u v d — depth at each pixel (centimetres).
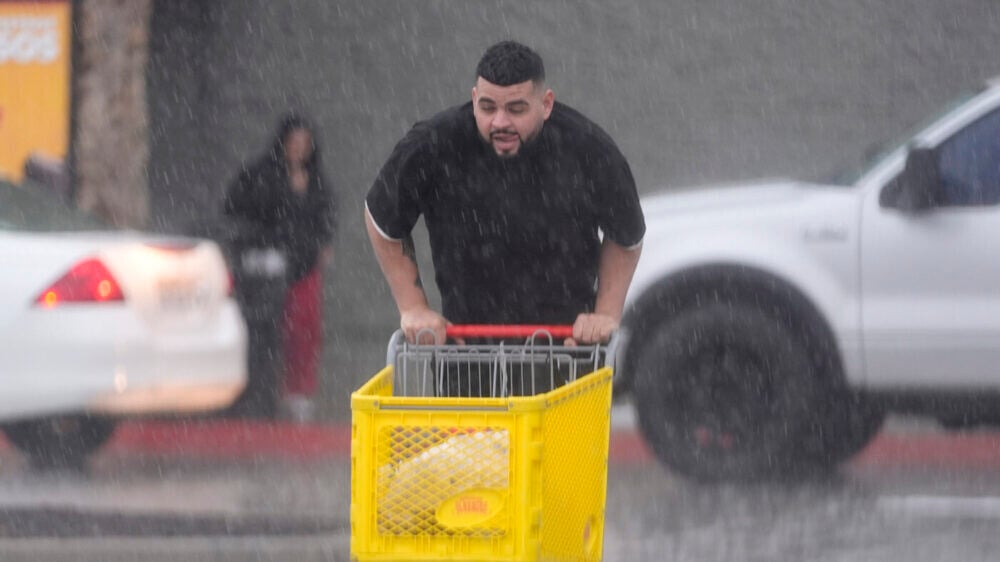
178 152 4191
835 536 2120
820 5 4144
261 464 2700
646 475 2531
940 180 2470
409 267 1605
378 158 4253
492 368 1531
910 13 4125
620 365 2464
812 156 4159
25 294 2423
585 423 1411
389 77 4259
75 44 4069
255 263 3212
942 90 4125
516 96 1470
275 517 2231
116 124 4084
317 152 3275
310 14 4256
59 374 2422
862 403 2567
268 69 4241
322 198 3269
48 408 2427
